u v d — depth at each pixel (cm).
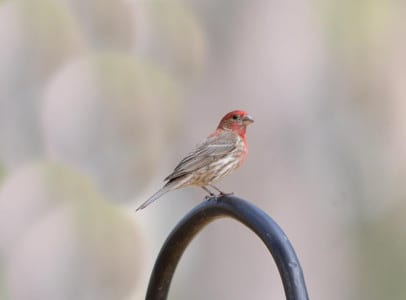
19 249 1767
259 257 1516
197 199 1758
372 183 1844
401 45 1811
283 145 1574
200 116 1647
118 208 1791
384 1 1797
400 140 1850
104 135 1798
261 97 1598
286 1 1627
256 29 1616
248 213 563
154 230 1814
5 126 1834
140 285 1791
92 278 1755
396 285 1808
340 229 1680
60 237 1759
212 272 1533
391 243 1844
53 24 1827
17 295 1753
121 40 1828
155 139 1788
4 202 1786
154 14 1775
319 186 1602
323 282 1598
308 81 1625
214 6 1647
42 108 1830
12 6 1838
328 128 1684
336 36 1706
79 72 1806
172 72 1752
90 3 1831
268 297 1509
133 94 1788
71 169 1800
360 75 1786
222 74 1625
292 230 1548
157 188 1798
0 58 1825
